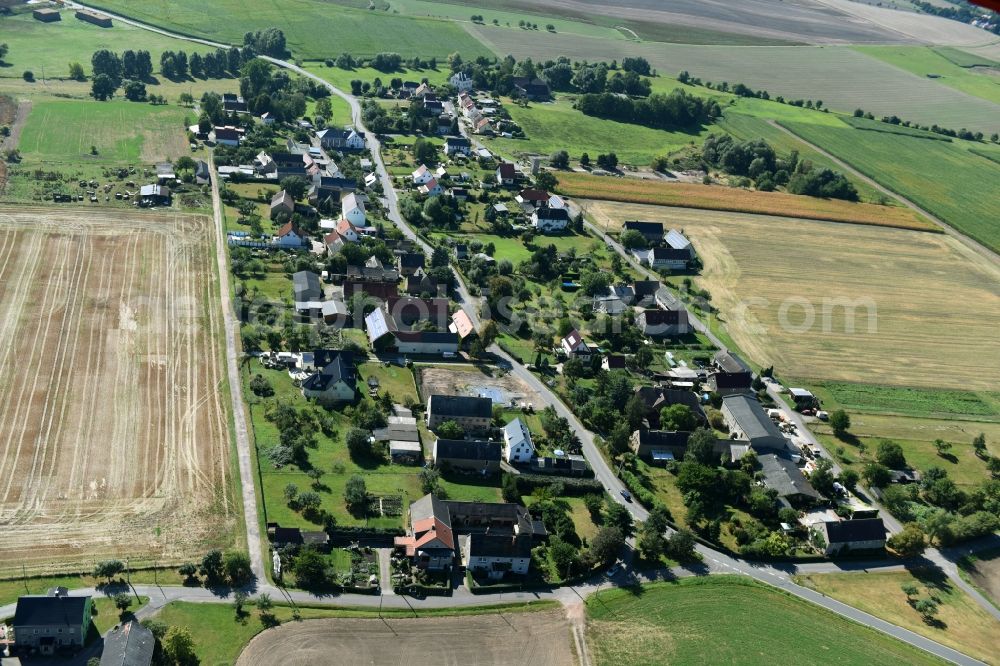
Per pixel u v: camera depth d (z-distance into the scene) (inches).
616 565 5359.3
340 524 5280.5
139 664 4003.4
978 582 5674.2
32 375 6289.4
